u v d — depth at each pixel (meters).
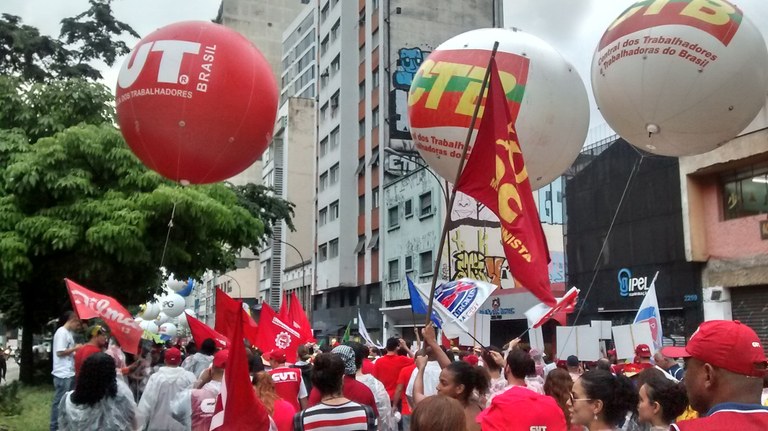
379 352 16.20
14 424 11.51
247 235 18.48
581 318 25.28
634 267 23.03
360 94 49.28
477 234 34.97
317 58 56.94
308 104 68.25
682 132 8.70
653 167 22.55
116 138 16.28
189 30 6.70
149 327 26.83
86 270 15.66
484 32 8.52
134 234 15.27
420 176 38.34
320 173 54.66
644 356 10.05
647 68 8.38
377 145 45.72
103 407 6.03
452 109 8.15
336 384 5.21
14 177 15.55
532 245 6.45
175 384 7.33
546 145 8.41
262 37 84.12
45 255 16.12
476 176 6.77
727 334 2.90
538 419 4.34
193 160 6.83
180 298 30.56
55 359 10.38
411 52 44.88
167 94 6.48
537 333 14.16
